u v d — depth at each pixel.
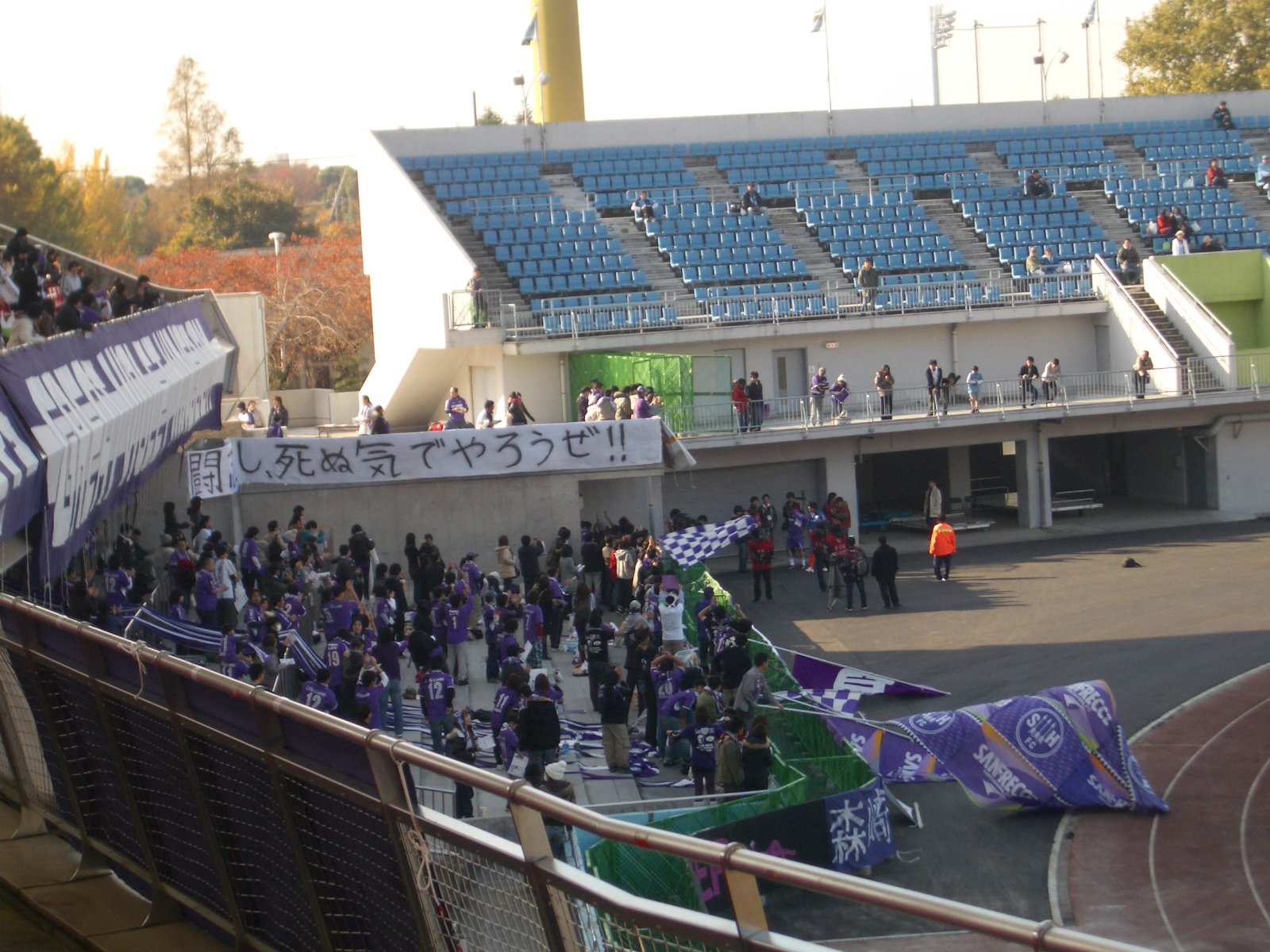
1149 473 45.44
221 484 30.14
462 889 4.83
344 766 5.34
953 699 23.62
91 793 7.76
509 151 49.94
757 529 32.28
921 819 17.97
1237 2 85.25
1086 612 29.89
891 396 38.91
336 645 18.61
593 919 4.34
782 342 42.66
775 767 17.36
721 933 3.83
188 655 19.75
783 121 53.06
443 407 45.97
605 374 39.28
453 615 23.33
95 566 25.75
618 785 18.34
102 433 17.27
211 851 6.52
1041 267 46.50
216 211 92.19
